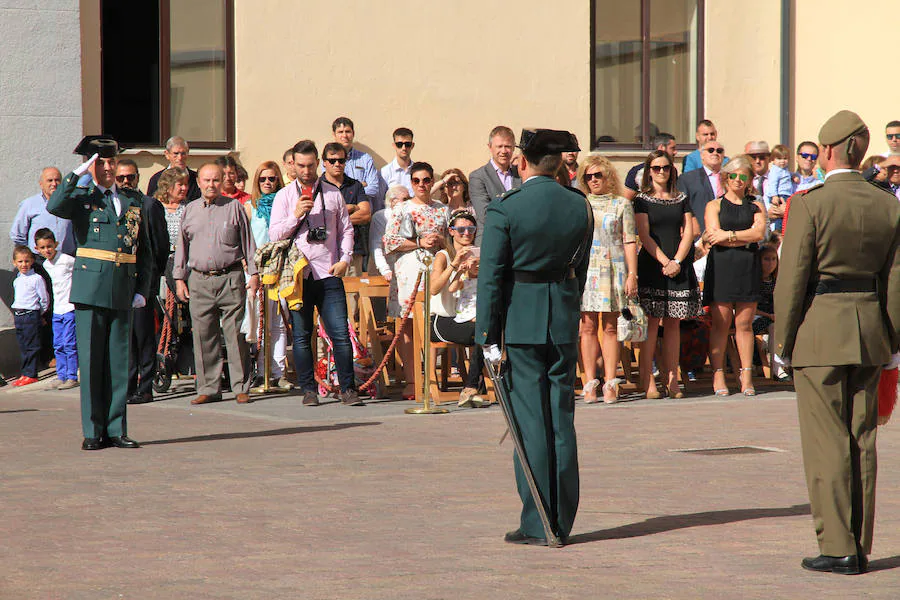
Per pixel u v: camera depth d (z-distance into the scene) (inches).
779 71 1083.3
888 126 960.3
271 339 760.3
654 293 725.3
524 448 370.3
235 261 705.6
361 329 756.0
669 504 430.0
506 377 375.6
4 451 537.0
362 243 800.9
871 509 345.7
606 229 705.0
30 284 812.6
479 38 992.2
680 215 723.4
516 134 1005.2
